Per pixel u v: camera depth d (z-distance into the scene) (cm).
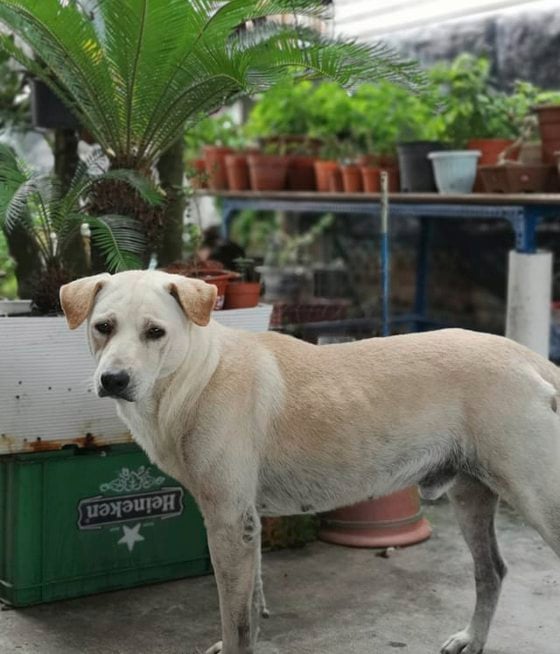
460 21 394
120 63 226
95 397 213
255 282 246
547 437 177
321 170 371
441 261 412
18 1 218
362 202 353
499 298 391
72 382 211
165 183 266
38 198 226
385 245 267
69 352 209
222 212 407
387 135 385
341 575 226
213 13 220
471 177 315
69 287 175
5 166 219
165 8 216
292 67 239
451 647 192
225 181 403
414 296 414
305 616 208
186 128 245
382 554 237
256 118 422
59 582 214
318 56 226
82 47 225
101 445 215
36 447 210
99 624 206
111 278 174
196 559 227
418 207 329
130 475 218
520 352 185
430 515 261
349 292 444
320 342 297
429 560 233
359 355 185
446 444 182
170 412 177
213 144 423
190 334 175
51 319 207
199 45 222
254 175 383
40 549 212
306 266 456
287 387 180
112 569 219
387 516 241
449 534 248
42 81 267
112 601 216
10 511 212
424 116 373
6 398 206
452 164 313
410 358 183
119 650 196
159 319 169
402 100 386
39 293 228
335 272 423
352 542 240
